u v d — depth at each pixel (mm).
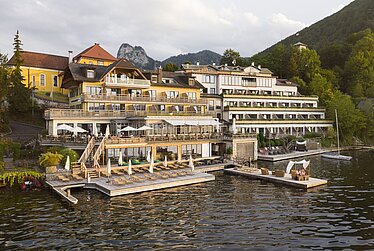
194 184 36562
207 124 55469
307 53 112875
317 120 82312
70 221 23422
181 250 18609
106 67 60312
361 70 112000
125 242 19750
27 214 24875
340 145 80312
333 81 111438
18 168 36094
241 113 72750
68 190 29219
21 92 62719
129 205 27641
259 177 39500
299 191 33156
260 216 24875
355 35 135750
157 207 27156
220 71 78000
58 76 78875
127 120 55250
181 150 50625
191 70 75500
